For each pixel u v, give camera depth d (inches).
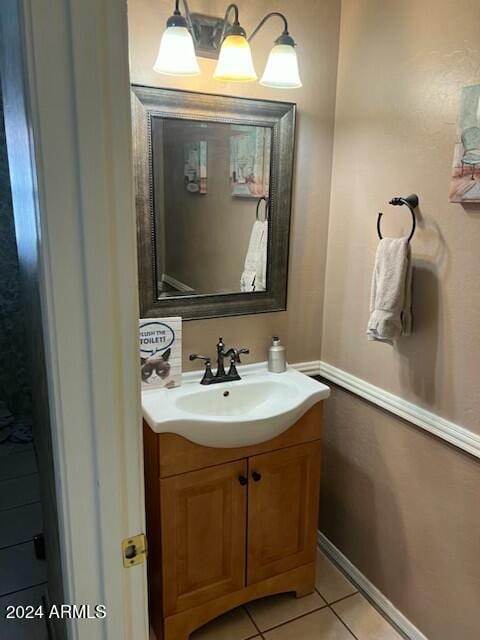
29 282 38.8
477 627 61.1
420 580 68.6
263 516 70.5
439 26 57.2
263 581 73.1
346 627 72.6
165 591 65.7
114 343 27.4
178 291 71.1
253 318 77.9
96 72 23.9
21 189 36.4
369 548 77.7
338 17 72.4
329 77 74.1
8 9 29.7
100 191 25.2
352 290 75.9
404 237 64.4
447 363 60.7
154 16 62.5
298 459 71.4
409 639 70.6
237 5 66.4
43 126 23.5
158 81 64.2
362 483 77.7
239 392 72.5
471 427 58.6
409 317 63.6
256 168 72.2
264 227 75.0
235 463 66.2
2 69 40.7
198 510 65.3
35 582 79.6
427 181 60.8
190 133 66.9
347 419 79.8
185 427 60.5
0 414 127.6
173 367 70.6
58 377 26.6
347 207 75.2
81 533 29.2
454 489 62.1
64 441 27.5
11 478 108.6
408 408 66.7
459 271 57.9
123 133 25.3
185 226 69.4
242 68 61.9
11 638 69.2
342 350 79.5
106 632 31.2
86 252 25.5
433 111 59.1
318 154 76.2
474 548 60.3
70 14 22.8
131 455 29.6
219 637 70.6
